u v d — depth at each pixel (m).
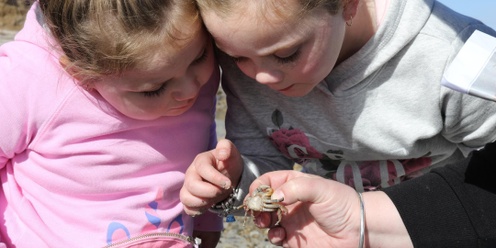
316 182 0.86
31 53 0.96
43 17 0.92
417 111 1.00
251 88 1.05
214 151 0.96
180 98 0.91
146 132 0.99
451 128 1.01
